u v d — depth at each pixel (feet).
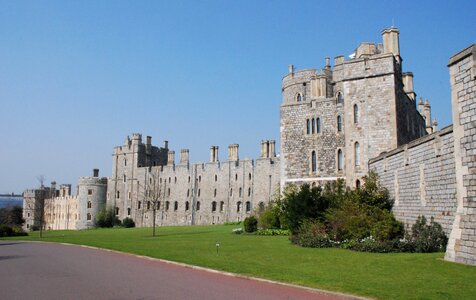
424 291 40.81
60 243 116.37
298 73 194.90
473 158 56.13
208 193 289.33
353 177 122.31
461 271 50.19
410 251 70.95
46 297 42.96
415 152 83.46
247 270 56.54
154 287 47.42
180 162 312.29
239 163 273.95
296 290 44.60
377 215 88.84
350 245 78.74
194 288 46.55
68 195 400.06
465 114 57.98
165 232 172.24
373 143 121.49
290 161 145.28
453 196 68.18
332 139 139.23
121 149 346.74
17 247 105.50
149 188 305.94
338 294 41.24
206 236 132.16
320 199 104.32
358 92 125.29
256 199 261.03
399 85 127.75
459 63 59.52
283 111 149.07
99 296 43.04
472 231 54.95
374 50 162.40
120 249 91.30
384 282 45.68
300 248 82.64
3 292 45.73
